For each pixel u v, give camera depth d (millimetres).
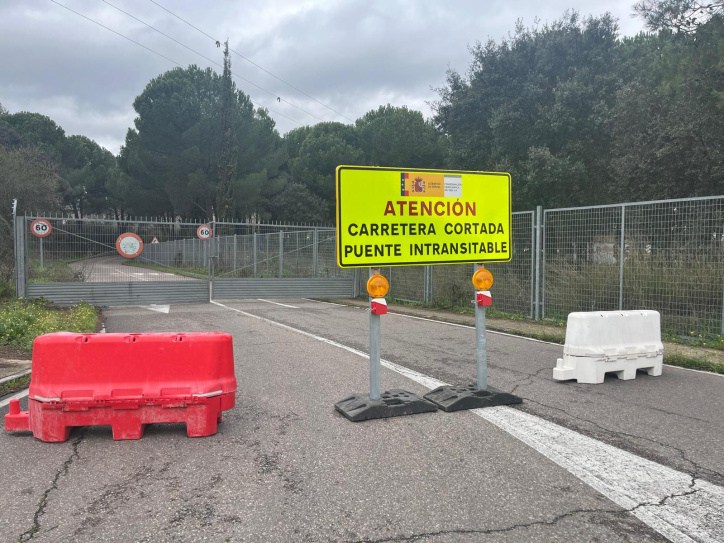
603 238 10422
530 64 24672
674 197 17484
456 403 5082
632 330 6488
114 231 15336
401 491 3355
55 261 14656
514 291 12508
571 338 6273
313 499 3252
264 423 4707
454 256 5348
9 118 59781
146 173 45312
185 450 4074
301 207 48062
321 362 7305
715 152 15594
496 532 2867
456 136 27062
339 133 55750
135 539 2805
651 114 18578
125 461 3865
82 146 67312
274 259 18266
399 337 9594
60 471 3686
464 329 10688
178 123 43844
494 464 3777
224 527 2926
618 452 4004
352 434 4414
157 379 4387
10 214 24516
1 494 3326
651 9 16656
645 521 2986
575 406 5219
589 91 22000
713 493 3326
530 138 23594
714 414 4957
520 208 23109
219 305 15656
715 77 15219
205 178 42688
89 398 4242
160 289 15844
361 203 4914
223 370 4520
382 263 5004
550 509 3123
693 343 8578
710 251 8773
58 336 4391
